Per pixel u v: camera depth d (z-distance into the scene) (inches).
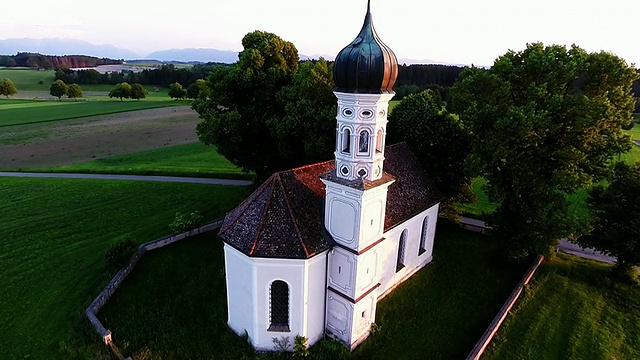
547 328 1070.4
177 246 1422.2
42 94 6397.6
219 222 1573.6
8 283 1222.3
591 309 1154.0
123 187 2087.8
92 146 3260.3
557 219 1179.3
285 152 1658.5
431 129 1508.4
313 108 1576.0
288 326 955.3
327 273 960.3
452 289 1232.2
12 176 2329.0
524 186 1242.0
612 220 1270.9
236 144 1707.7
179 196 1956.2
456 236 1561.3
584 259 1448.1
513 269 1346.0
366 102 786.8
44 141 3395.7
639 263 1255.5
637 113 4261.8
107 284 1171.3
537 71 1189.7
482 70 1317.7
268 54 1747.0
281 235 892.0
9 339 994.1
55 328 1027.9
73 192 2009.1
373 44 746.2
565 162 1163.3
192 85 5994.1
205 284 1199.6
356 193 833.5
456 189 1545.3
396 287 1229.1
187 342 976.9
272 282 912.3
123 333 997.8
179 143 3398.1
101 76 7746.1
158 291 1167.6
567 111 1120.8
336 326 995.3
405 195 1206.9
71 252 1408.7
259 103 1772.9
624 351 1004.6
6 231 1568.7
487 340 994.7
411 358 962.1
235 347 962.7
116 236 1531.7
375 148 836.6
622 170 1294.3
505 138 1176.2
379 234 943.0
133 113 4800.7
